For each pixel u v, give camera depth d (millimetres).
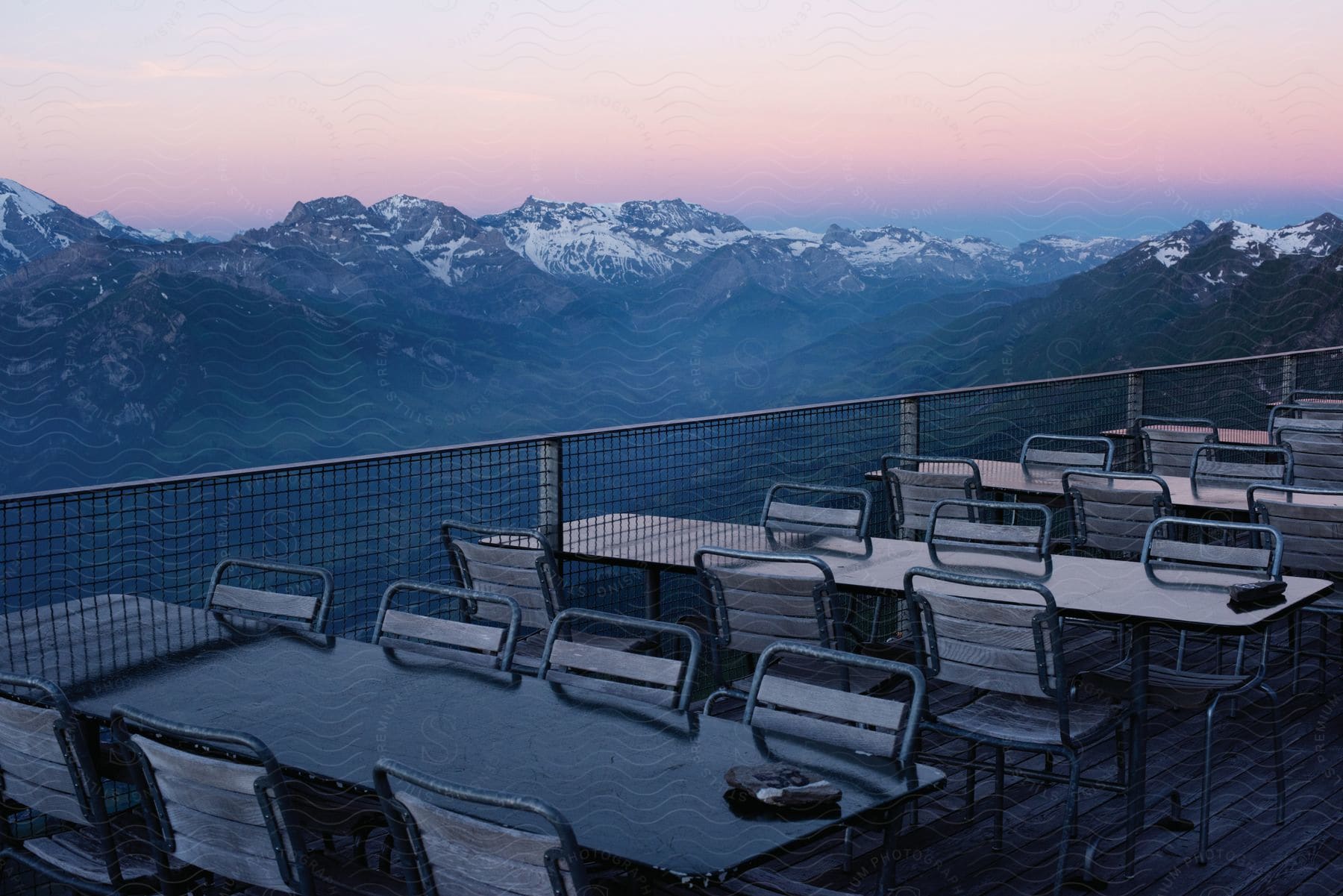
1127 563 3947
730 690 3541
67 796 2318
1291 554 4406
